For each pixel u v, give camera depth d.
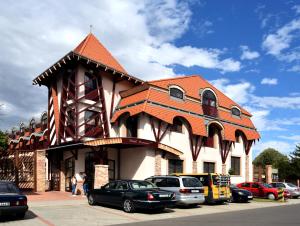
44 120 37.09
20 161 25.55
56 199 21.67
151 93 28.48
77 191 25.72
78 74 28.94
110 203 17.61
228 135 34.75
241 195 24.28
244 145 38.31
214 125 34.31
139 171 26.86
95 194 18.67
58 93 31.50
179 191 18.88
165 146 26.95
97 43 33.44
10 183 14.17
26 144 38.78
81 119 28.61
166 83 30.09
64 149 27.81
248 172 38.16
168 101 29.69
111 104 30.61
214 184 21.75
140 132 27.91
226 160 35.19
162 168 27.80
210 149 33.50
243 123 38.03
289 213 17.42
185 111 30.86
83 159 27.58
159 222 13.59
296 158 58.97
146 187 17.16
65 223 12.97
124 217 14.97
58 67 30.08
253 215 16.38
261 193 28.97
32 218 14.02
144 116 27.86
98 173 23.19
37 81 32.69
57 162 29.39
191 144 31.23
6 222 12.93
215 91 35.00
